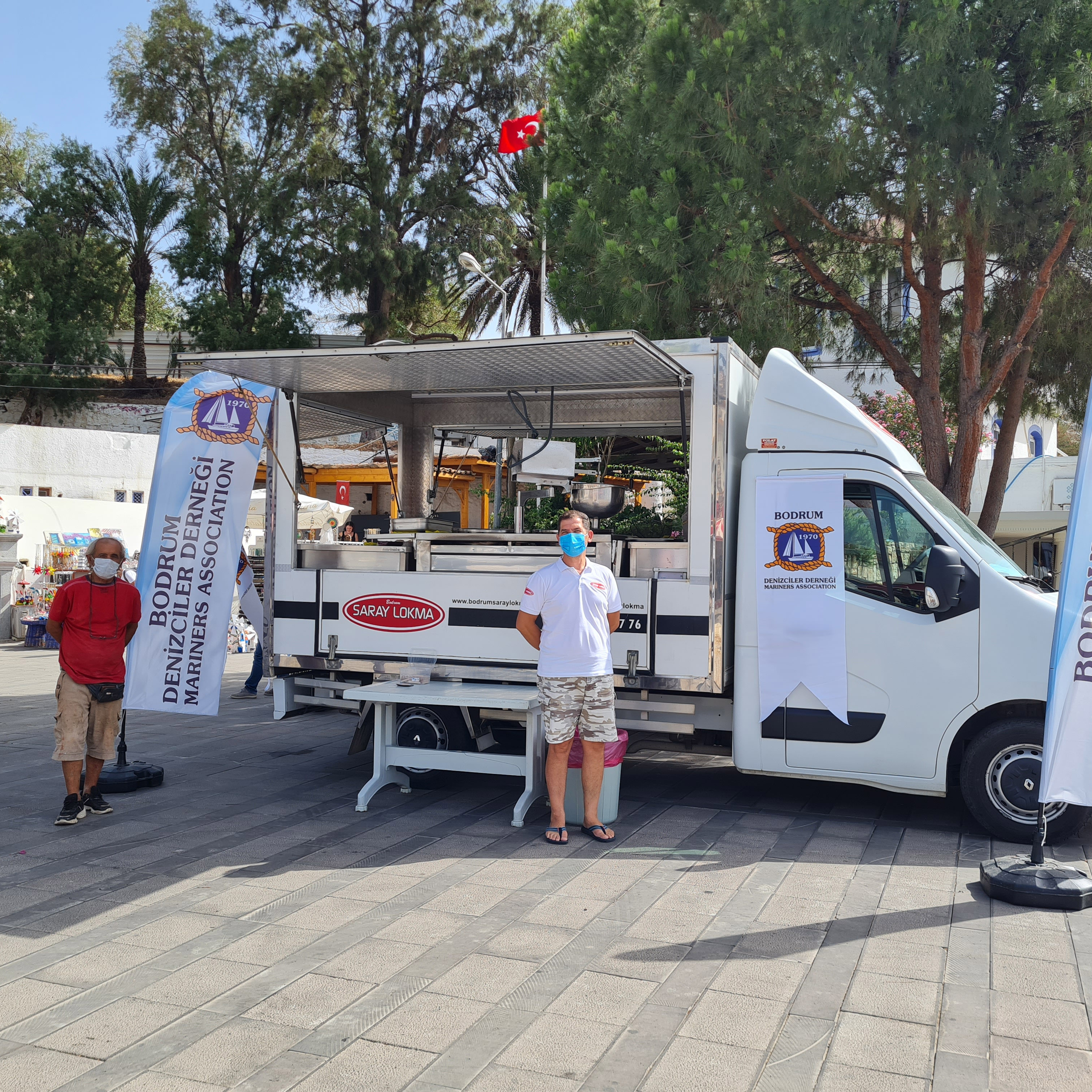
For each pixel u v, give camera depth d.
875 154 9.78
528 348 6.04
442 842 5.66
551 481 8.86
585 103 13.09
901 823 6.12
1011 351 10.47
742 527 6.30
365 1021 3.45
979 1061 3.20
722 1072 3.12
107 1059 3.20
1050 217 10.08
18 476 24.22
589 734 5.68
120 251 36.94
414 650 7.02
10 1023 3.45
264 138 33.72
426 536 7.05
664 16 11.80
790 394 6.30
